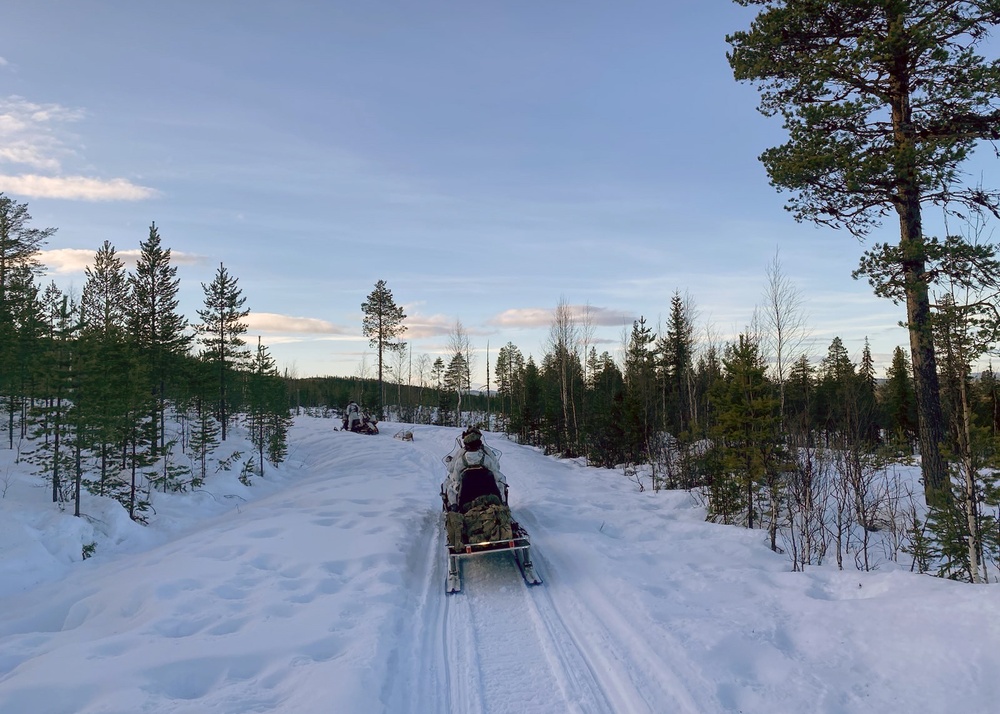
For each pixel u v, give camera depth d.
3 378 18.38
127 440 14.64
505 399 67.69
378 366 57.22
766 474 10.48
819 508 9.32
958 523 7.68
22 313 20.34
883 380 33.47
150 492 15.36
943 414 10.99
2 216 29.20
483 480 8.41
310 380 91.25
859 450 9.91
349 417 35.88
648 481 16.55
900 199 11.52
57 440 12.78
